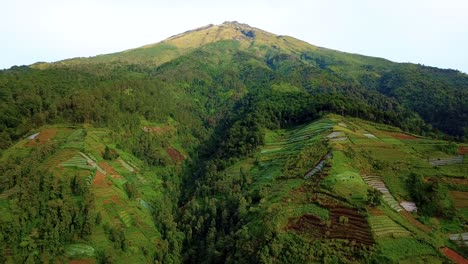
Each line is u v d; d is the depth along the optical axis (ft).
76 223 309.83
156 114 599.16
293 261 242.37
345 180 310.45
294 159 384.27
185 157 558.15
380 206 281.33
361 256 236.22
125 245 310.65
